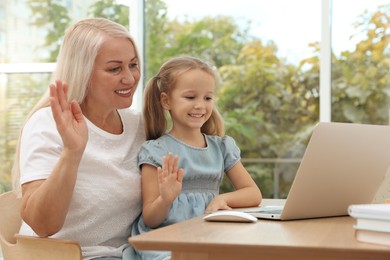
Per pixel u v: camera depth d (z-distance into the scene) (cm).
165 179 179
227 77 320
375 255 111
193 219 160
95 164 194
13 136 336
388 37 298
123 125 213
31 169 184
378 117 300
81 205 191
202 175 212
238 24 319
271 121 315
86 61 195
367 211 118
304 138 310
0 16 340
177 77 215
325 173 158
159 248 120
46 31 337
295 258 122
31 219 175
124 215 200
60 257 171
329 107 305
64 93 165
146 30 334
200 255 129
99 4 334
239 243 117
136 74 204
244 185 224
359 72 303
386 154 176
